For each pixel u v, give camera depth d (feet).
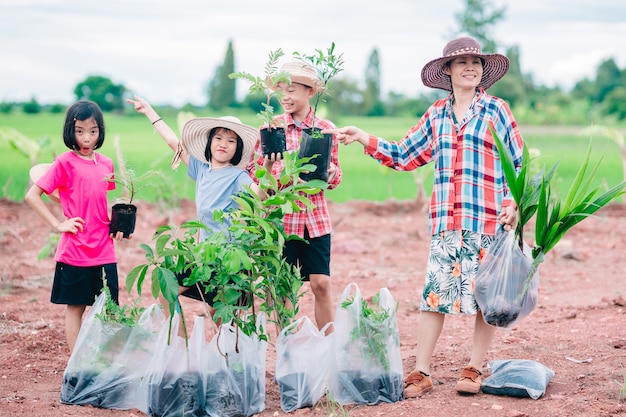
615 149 128.57
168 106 299.38
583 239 39.19
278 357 15.64
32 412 15.06
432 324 16.28
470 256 15.88
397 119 268.41
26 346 19.67
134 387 15.55
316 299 18.31
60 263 17.26
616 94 270.46
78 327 17.56
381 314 15.64
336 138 16.37
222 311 14.92
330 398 15.29
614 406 14.90
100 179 17.44
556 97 244.01
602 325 21.67
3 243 34.76
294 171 14.83
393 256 34.45
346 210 48.65
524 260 15.55
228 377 15.05
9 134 44.93
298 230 17.67
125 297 26.08
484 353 16.19
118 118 248.32
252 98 322.96
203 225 14.83
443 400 15.49
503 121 16.11
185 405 14.87
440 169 16.21
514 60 272.10
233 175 16.92
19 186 58.75
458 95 16.46
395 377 15.64
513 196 15.39
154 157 93.50
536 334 20.98
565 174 82.12
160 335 14.99
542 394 15.66
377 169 92.79
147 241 36.35
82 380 15.58
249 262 14.24
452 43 16.17
